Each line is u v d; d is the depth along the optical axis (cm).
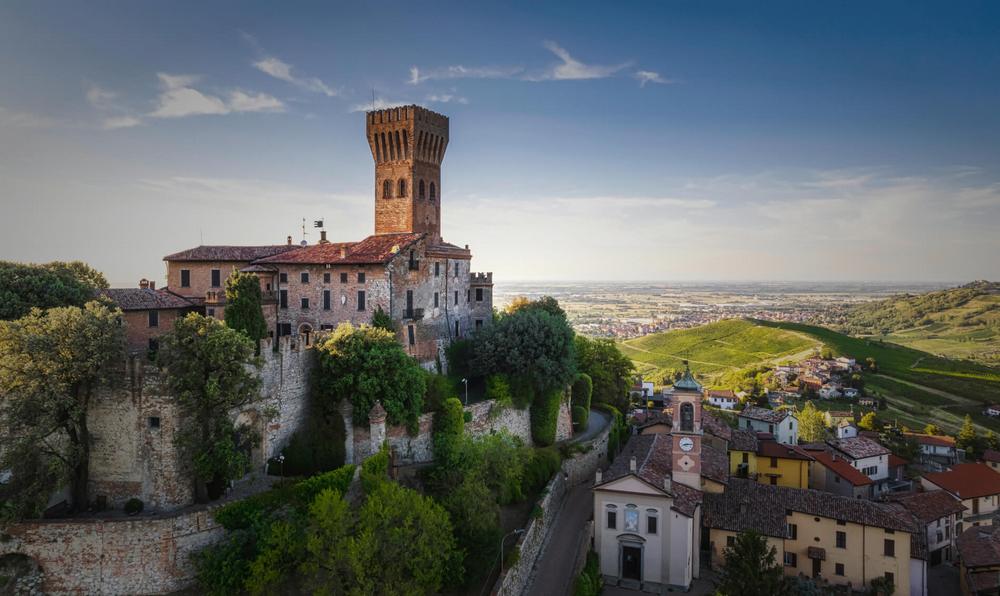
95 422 5206
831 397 18075
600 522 6750
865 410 16600
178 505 5119
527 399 8738
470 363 8975
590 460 9356
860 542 6706
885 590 6475
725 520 6944
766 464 8894
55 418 4884
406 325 8338
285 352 6228
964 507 8238
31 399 4619
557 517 7800
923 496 8338
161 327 7919
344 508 4872
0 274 6462
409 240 8681
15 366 4625
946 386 19188
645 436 9438
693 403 7144
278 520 5131
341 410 6506
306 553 4866
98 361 4891
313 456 6153
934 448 12550
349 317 8362
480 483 6156
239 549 4875
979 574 6712
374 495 5284
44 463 4912
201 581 4784
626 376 12731
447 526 5391
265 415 5919
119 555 4747
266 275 8775
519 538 6319
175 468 5109
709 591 6400
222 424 5125
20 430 4731
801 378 19688
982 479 9181
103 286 8625
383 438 6488
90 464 5219
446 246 9862
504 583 5506
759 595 5209
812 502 7062
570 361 8944
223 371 5078
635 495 6606
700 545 7044
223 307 7756
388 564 4834
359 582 4575
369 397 6462
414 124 9488
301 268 8688
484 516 5928
